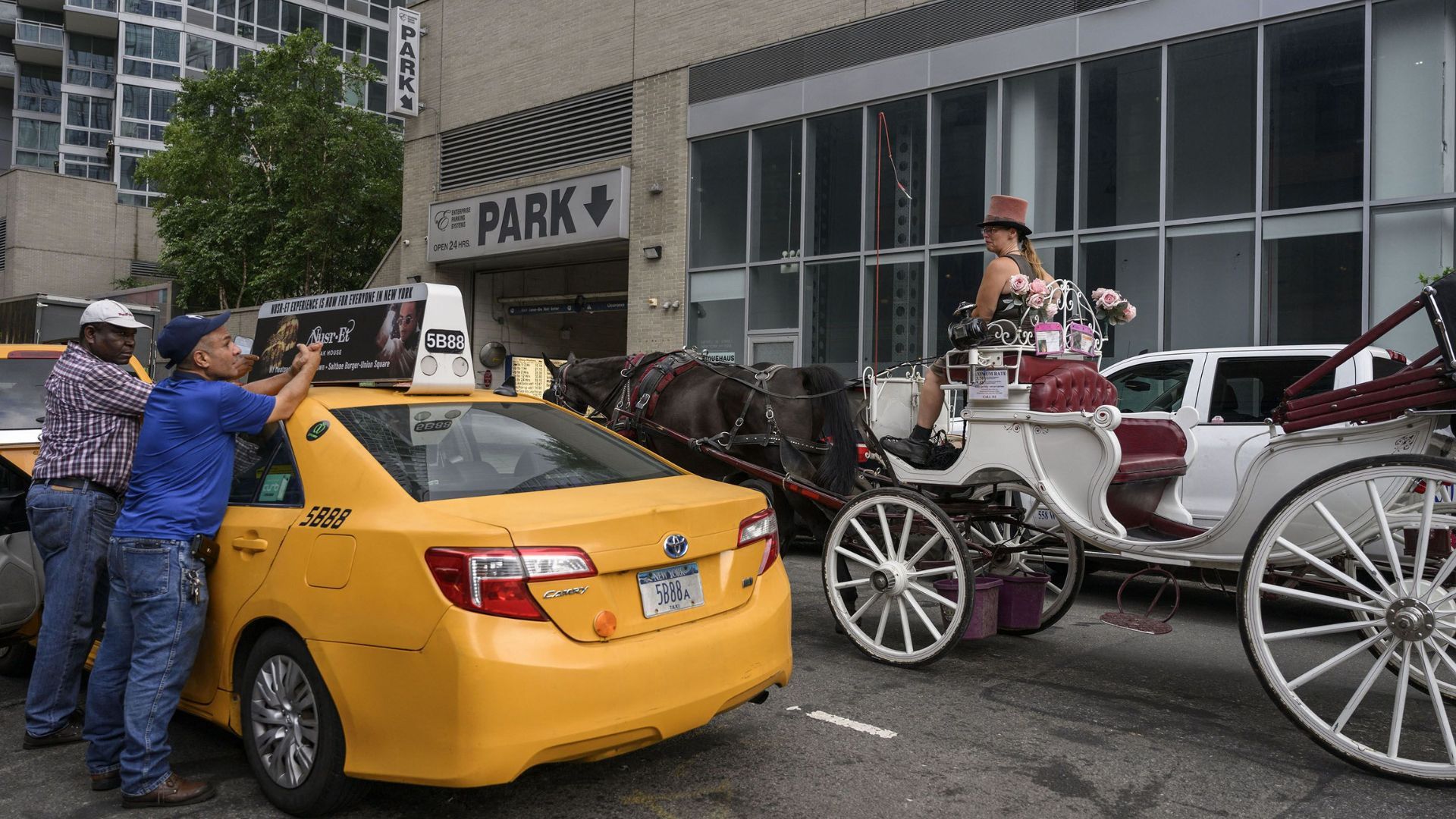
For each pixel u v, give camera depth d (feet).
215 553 12.55
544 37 62.95
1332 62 35.45
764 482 21.80
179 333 12.58
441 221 68.08
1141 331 39.63
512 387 25.27
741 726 15.10
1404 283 34.04
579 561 10.77
